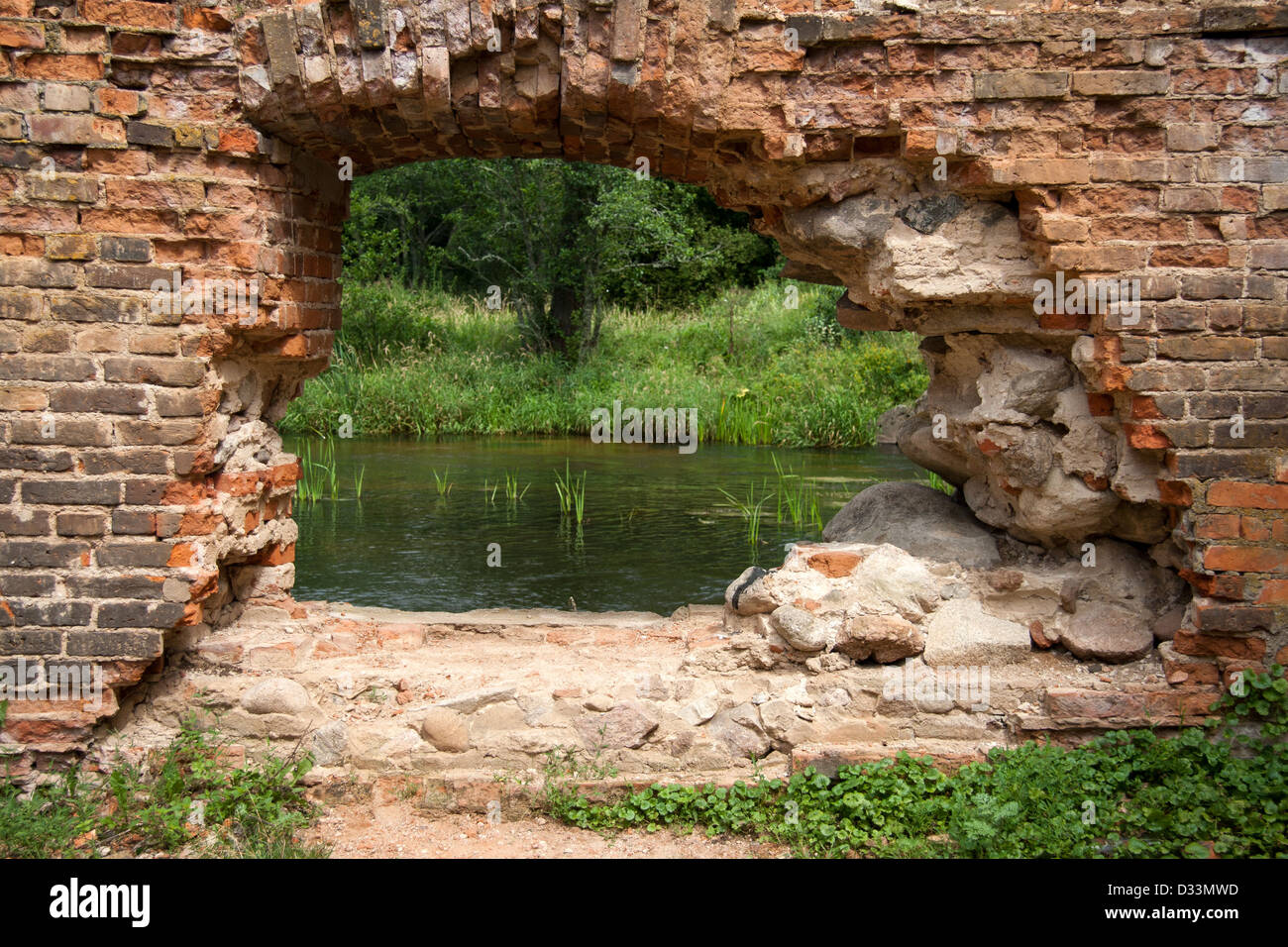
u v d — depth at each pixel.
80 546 4.38
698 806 4.36
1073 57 4.29
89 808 4.25
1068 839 3.97
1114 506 4.65
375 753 4.55
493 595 7.19
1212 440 4.30
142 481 4.37
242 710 4.60
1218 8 4.23
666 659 4.91
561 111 4.53
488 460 13.82
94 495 4.36
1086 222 4.31
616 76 4.31
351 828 4.36
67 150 4.29
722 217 26.56
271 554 5.12
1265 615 4.32
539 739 4.56
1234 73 4.27
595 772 4.51
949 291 4.54
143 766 4.48
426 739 4.55
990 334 4.77
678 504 10.59
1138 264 4.31
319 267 5.09
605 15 4.30
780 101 4.38
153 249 4.35
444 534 9.19
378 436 16.84
